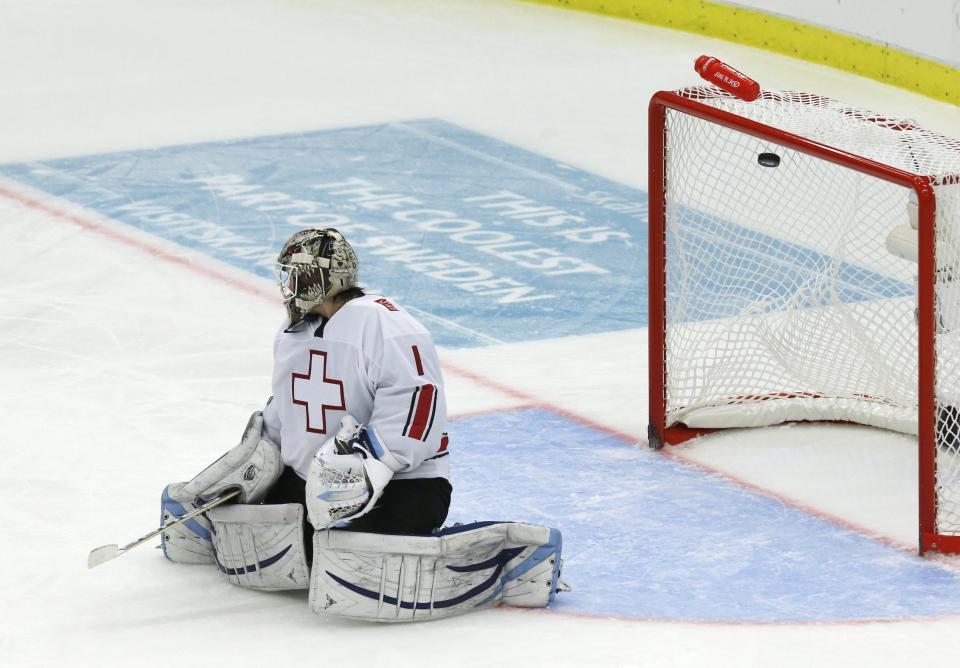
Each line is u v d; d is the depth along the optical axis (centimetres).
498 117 4106
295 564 1594
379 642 1507
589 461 2088
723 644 1502
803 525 1869
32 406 2267
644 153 3831
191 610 1598
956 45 3997
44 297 2797
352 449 1538
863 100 4116
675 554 1778
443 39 4847
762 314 2317
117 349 2539
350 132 3969
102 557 1572
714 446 2152
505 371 2461
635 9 4984
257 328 2658
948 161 1855
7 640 1523
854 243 2539
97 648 1501
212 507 1619
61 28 4944
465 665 1443
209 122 4047
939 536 1761
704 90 2150
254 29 4956
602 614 1597
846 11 4309
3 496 1930
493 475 2028
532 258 3077
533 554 1600
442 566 1549
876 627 1559
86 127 3988
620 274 2992
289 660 1462
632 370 2473
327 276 1577
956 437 1967
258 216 3316
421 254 3089
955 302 1856
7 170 3622
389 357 1555
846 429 2219
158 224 3250
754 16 4622
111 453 2089
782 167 3216
